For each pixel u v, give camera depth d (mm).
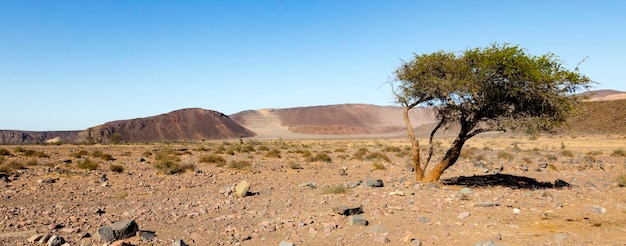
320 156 34344
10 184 19125
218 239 8680
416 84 16641
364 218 9773
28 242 8242
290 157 37781
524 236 8484
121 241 7836
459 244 7945
